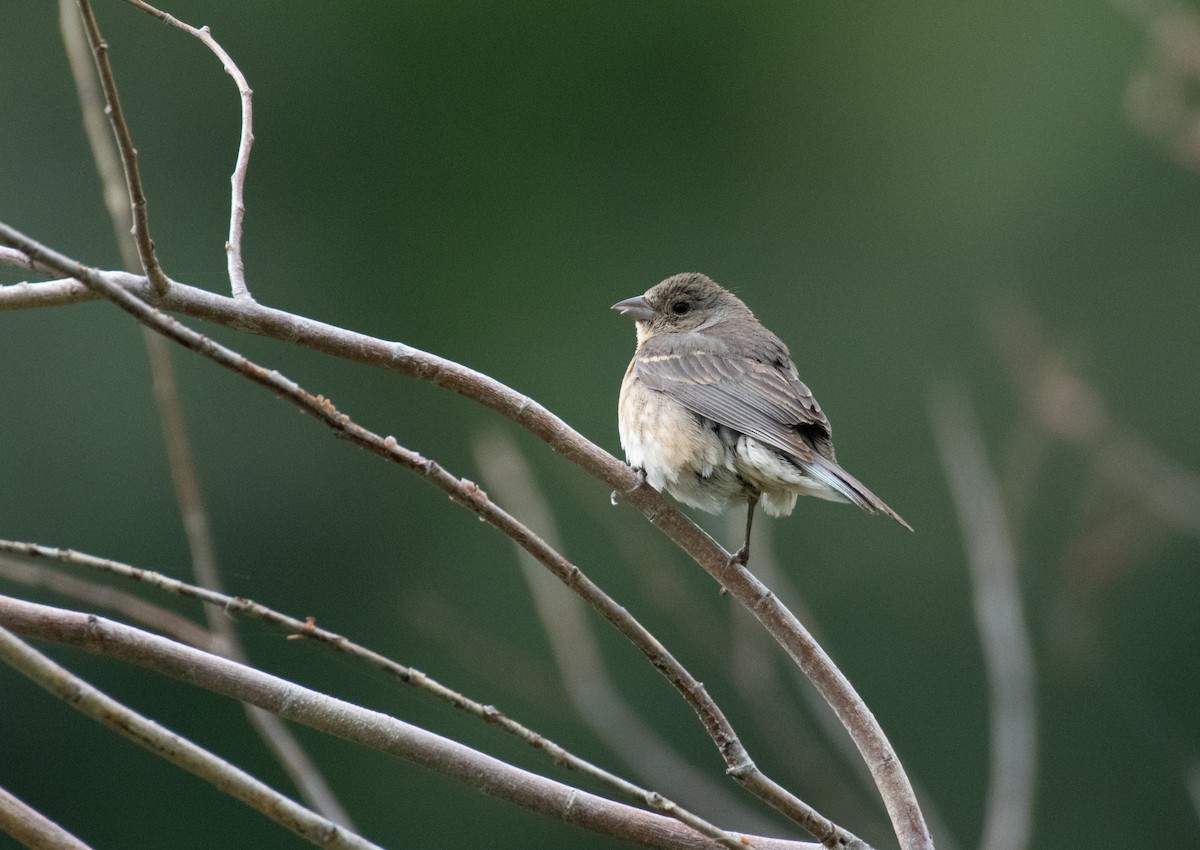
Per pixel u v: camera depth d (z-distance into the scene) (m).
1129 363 17.22
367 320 16.95
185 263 16.48
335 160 17.02
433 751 5.25
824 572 15.52
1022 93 18.06
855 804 9.26
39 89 15.91
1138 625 15.00
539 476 15.55
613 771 13.67
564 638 8.98
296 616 15.16
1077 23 18.03
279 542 15.39
